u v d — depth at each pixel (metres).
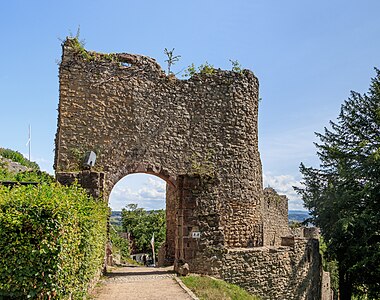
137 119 15.77
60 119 14.79
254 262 14.41
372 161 19.02
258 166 18.66
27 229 5.94
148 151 15.75
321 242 24.73
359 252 17.70
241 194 17.20
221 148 17.00
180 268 12.71
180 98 16.64
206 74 17.23
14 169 17.45
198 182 13.58
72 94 14.98
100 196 12.80
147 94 16.08
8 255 5.82
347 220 17.36
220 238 13.59
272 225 23.70
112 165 15.14
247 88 18.06
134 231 45.25
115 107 15.50
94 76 15.34
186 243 13.14
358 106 23.34
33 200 6.05
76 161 14.63
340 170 20.56
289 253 16.19
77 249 7.14
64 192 7.31
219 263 13.41
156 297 9.34
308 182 24.78
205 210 13.51
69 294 6.78
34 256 5.88
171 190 18.08
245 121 17.83
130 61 16.05
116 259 21.81
